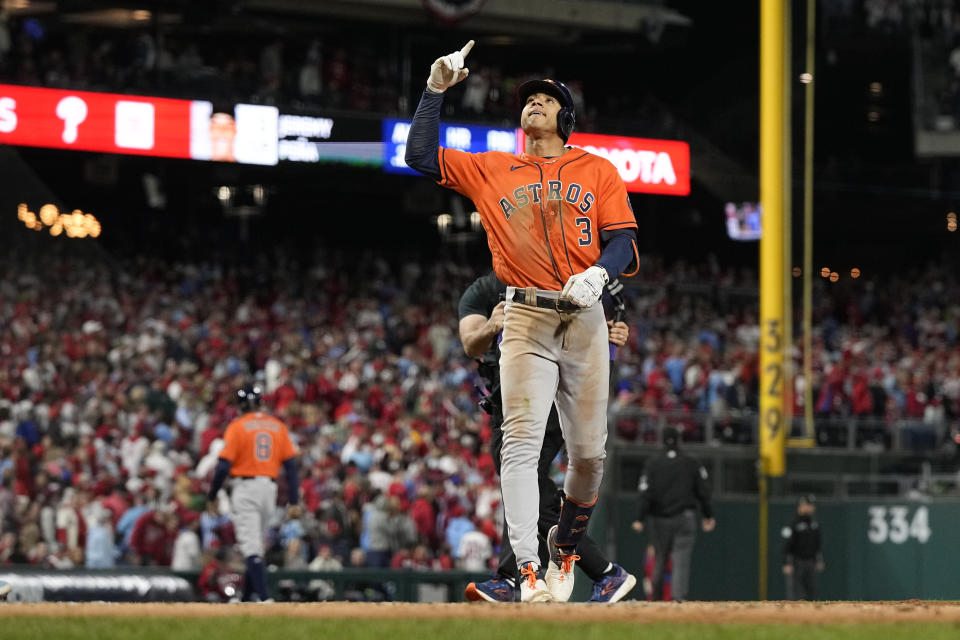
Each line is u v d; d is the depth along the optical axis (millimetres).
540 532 21562
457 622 12633
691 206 131500
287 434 35062
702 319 102812
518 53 126875
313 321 92250
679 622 12727
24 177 100500
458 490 56750
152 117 88500
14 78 84812
